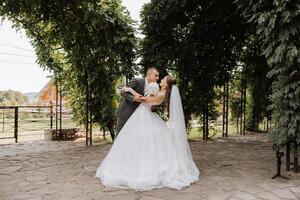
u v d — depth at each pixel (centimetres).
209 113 964
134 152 461
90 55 832
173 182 437
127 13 762
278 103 523
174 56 827
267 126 1183
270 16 492
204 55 912
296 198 388
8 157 660
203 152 718
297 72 496
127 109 550
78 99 899
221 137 1008
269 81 1081
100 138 1024
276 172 522
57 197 395
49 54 897
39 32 861
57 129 1013
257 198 387
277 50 492
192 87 922
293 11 478
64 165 582
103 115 859
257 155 680
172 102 501
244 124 1095
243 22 861
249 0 543
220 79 967
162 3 767
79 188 434
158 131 477
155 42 808
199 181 468
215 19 821
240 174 510
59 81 962
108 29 755
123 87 527
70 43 849
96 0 733
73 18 790
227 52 953
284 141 510
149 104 492
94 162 609
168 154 464
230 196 395
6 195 405
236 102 1138
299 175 502
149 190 425
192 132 1188
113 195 403
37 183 460
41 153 710
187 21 837
